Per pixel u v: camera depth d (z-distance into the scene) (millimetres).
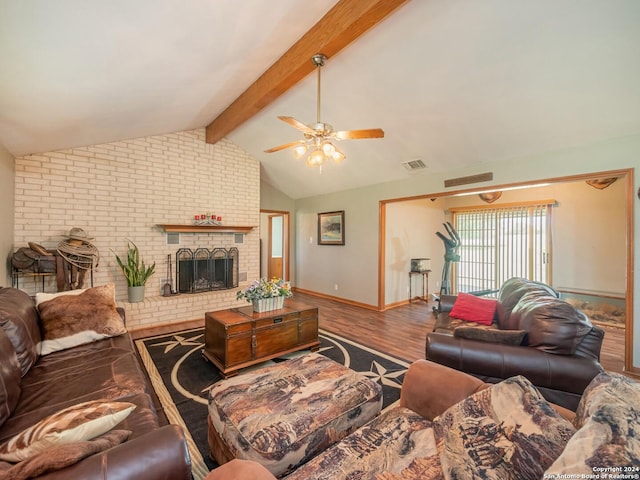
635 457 691
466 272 6516
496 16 2135
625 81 2375
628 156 2855
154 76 2510
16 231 3551
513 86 2688
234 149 5320
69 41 1720
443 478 1060
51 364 2000
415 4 2170
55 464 869
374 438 1321
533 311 2027
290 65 2754
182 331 4027
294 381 1820
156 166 4516
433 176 4484
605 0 1897
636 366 2820
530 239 5520
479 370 1866
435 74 2758
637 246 2818
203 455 1769
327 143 2602
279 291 3188
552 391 1727
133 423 1398
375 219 5398
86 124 3148
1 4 1323
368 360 3127
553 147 3275
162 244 4590
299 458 1371
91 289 2650
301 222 7219
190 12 1800
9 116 2475
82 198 3963
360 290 5699
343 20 2193
